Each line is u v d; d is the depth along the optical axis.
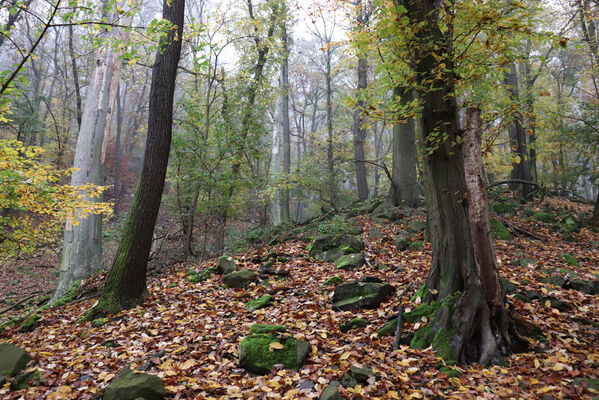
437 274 5.06
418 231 10.01
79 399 3.78
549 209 13.13
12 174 5.29
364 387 3.56
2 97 4.76
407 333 4.74
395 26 4.46
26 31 22.86
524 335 4.58
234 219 13.87
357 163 19.77
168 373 3.99
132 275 6.93
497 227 10.24
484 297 4.46
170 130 7.48
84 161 10.79
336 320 5.29
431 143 4.99
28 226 8.32
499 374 3.89
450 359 4.12
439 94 4.83
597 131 11.73
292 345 4.23
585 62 18.62
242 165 12.69
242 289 7.21
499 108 5.04
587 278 6.51
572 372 3.72
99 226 10.84
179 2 7.45
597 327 4.86
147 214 7.13
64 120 23.52
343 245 8.81
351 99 5.12
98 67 11.09
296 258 8.85
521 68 19.92
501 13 4.49
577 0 14.20
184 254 10.77
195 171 10.65
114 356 4.79
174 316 6.15
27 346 5.69
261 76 15.02
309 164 19.88
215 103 13.70
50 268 17.19
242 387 3.78
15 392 3.92
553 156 20.33
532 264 7.38
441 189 5.02
